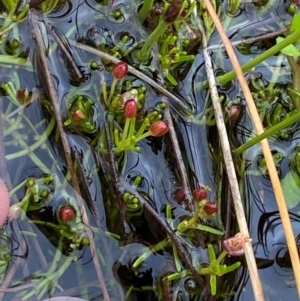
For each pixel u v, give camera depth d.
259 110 0.39
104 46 0.38
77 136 0.37
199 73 0.39
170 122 0.38
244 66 0.38
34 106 0.37
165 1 0.39
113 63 0.38
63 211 0.36
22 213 0.36
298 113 0.36
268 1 0.40
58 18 0.38
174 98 0.38
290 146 0.39
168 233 0.36
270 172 0.36
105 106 0.37
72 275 0.36
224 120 0.38
